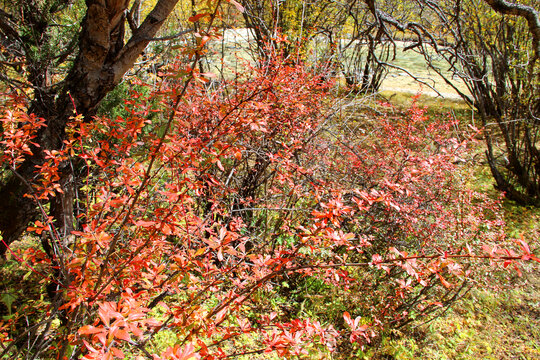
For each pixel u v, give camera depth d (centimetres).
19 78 322
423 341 380
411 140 452
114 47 233
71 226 266
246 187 393
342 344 361
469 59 686
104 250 194
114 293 210
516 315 422
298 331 172
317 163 398
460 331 396
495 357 368
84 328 109
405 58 1508
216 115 278
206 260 217
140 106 214
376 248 405
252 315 361
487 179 719
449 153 312
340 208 167
